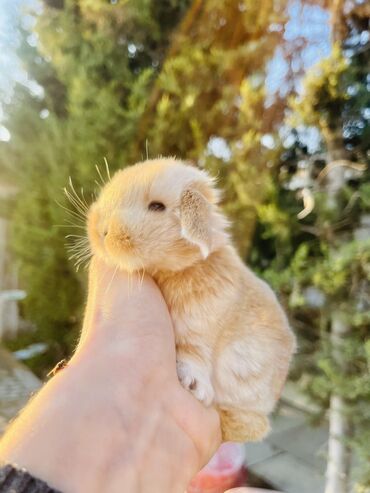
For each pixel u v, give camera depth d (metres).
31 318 0.62
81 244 0.17
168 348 0.13
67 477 0.09
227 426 0.15
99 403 0.11
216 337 0.14
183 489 0.12
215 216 0.15
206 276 0.14
